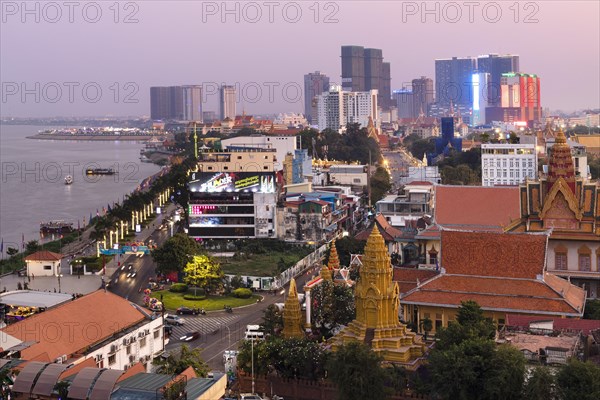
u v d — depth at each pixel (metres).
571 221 188.88
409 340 139.25
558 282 160.25
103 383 102.88
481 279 158.25
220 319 198.25
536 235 158.50
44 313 141.38
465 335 128.38
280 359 139.00
